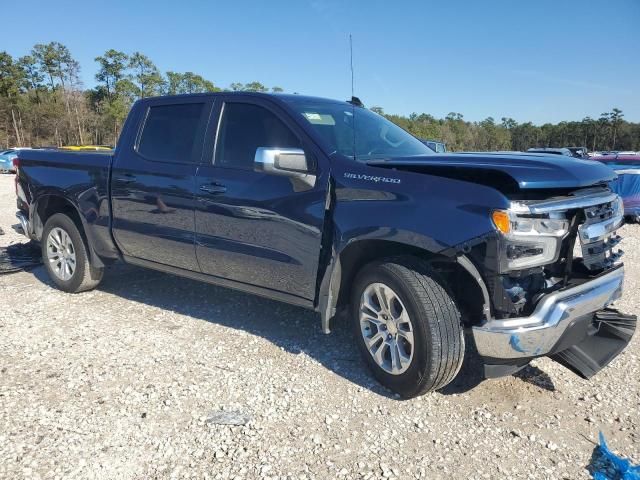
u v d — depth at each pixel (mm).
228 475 2539
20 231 5848
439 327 2947
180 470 2572
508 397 3283
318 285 3527
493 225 2730
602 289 3062
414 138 4520
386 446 2781
